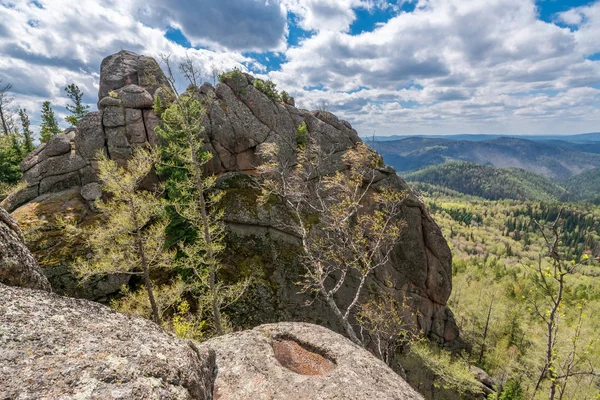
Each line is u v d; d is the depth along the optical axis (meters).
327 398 7.27
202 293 22.11
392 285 31.30
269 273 27.89
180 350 5.48
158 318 17.58
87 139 30.31
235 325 25.25
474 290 67.31
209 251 19.48
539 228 14.13
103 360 4.34
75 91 53.34
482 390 33.16
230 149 33.59
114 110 31.11
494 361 46.78
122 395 3.86
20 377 3.67
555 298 15.30
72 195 28.88
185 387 4.75
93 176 29.88
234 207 29.69
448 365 32.34
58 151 30.28
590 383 32.38
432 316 35.91
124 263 16.75
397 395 7.71
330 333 10.38
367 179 32.41
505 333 53.19
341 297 28.77
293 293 27.62
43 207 27.27
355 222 30.92
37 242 24.25
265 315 26.27
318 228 30.19
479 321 55.44
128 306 18.22
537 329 47.84
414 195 33.94
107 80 39.47
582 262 13.04
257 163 33.97
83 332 4.88
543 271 14.84
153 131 31.14
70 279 23.25
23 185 29.48
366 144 34.16
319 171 33.16
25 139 49.41
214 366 7.97
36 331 4.52
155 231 18.45
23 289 5.52
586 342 26.27
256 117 34.53
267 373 7.99
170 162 25.16
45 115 53.91
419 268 33.31
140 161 17.41
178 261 20.69
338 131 37.03
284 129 35.00
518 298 63.50
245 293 26.39
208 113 32.91
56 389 3.66
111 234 16.17
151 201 17.78
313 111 39.28
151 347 5.09
